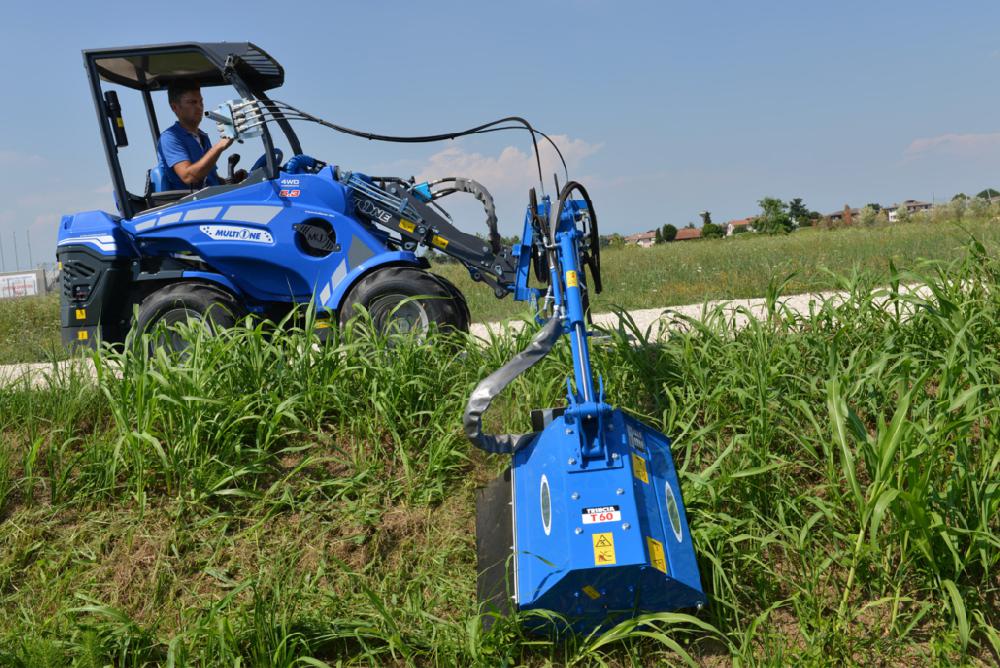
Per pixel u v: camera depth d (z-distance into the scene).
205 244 5.74
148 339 3.99
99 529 3.49
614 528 2.49
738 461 3.40
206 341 4.18
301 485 3.69
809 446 3.21
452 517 3.47
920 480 2.69
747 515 3.17
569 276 2.93
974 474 2.89
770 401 3.54
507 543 2.96
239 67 5.85
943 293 3.98
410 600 3.03
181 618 3.03
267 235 5.71
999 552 2.82
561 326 2.96
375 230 6.00
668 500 2.76
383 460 3.82
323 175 5.82
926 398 3.50
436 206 5.98
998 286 4.05
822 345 3.89
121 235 5.79
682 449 3.60
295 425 4.01
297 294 5.84
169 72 6.36
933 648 2.58
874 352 3.78
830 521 2.98
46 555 3.38
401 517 3.49
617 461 2.64
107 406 4.27
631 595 2.53
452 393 4.07
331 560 3.30
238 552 3.36
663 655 2.72
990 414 3.09
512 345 4.32
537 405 3.92
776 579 2.94
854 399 3.67
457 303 5.39
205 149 6.54
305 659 2.63
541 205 4.12
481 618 2.70
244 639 2.81
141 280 5.73
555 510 2.61
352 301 5.27
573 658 2.68
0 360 8.65
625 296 10.30
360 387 4.17
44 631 2.92
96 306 5.75
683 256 16.11
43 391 4.38
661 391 3.97
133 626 2.85
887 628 2.72
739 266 12.26
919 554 2.81
